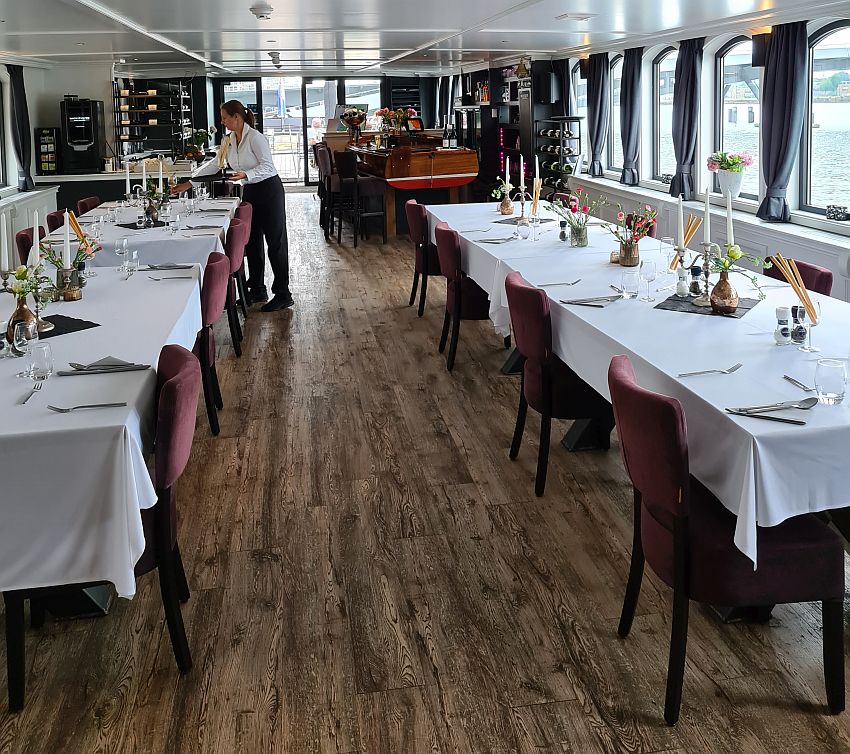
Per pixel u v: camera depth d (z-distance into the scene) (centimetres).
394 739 246
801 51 684
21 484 248
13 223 965
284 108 1811
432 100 1777
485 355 616
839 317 359
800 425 242
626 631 290
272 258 758
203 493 405
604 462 430
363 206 1181
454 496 398
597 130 1090
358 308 765
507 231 616
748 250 748
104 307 404
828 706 251
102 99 1245
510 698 262
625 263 477
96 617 308
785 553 238
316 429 482
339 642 291
